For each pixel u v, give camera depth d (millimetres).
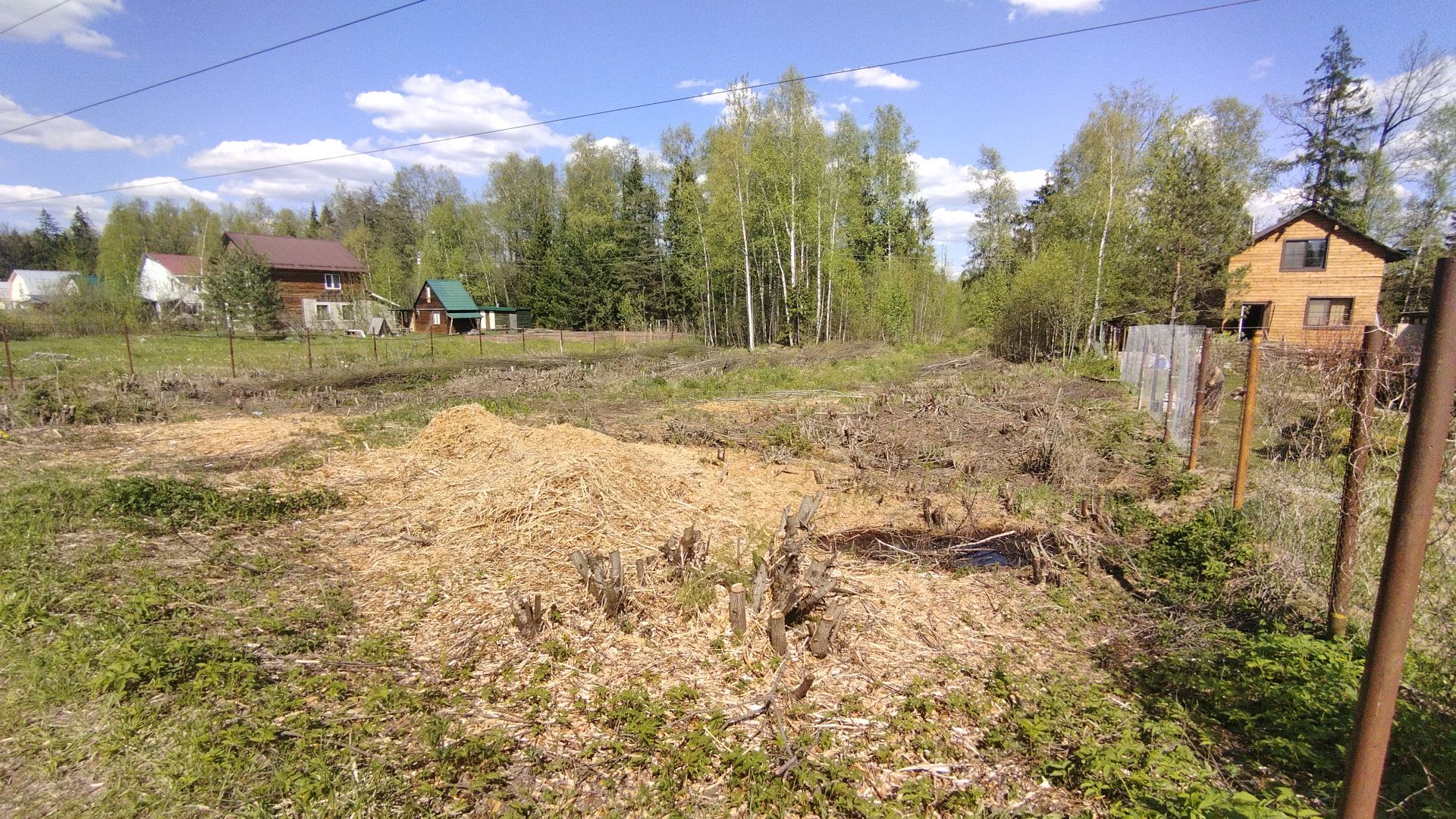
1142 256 23203
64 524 5883
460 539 5742
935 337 35188
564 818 2770
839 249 33188
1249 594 4719
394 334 41250
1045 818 2760
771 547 5328
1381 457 5020
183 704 3412
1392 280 28641
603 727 3338
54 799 2820
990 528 6613
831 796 2885
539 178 53781
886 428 10688
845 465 8984
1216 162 22484
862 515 7016
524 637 4113
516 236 53781
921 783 2975
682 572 4855
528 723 3354
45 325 28969
